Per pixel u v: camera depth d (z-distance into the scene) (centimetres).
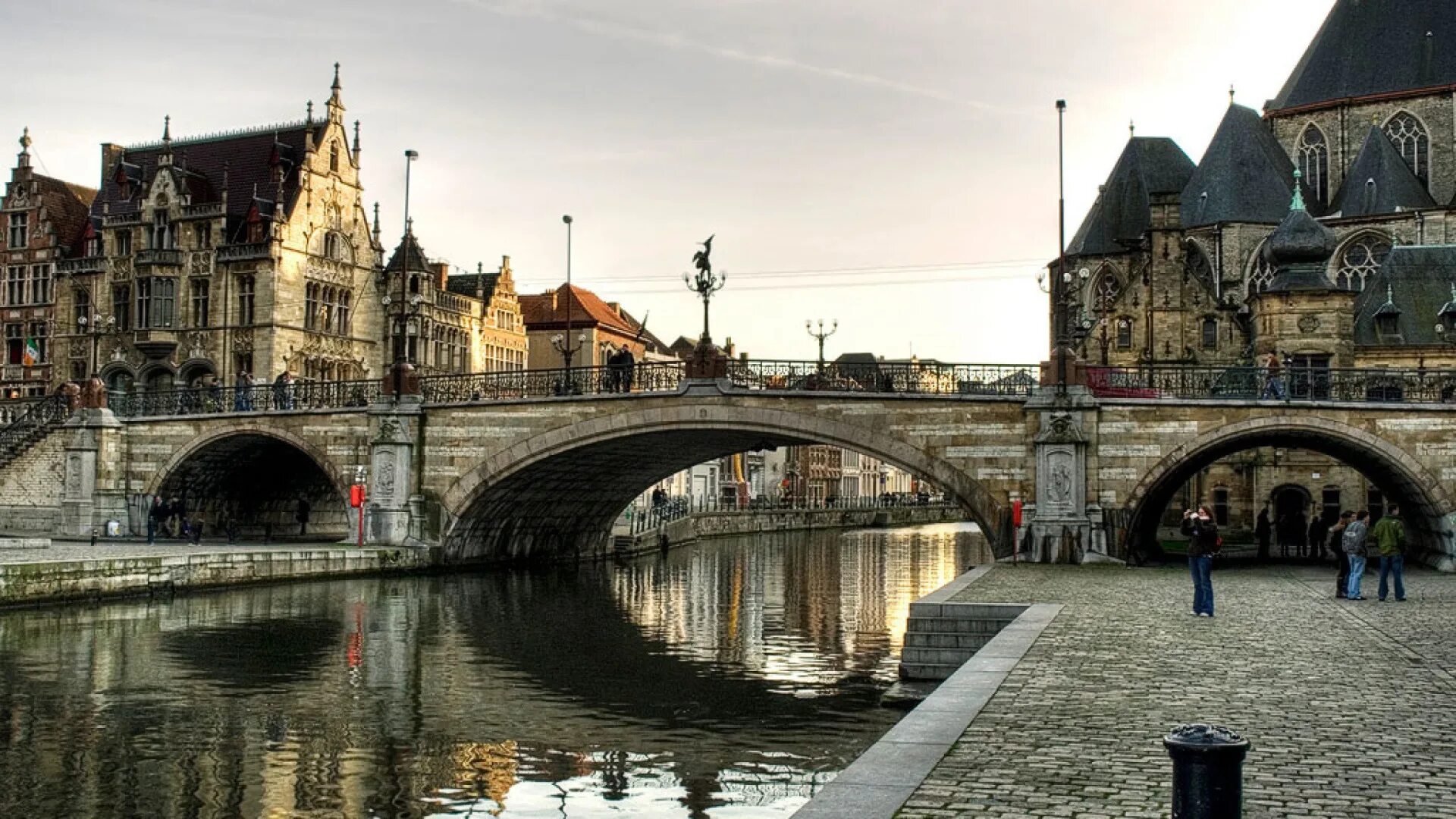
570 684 2747
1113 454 4222
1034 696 1545
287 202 7088
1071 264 7906
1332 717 1428
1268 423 4156
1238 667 1806
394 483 5047
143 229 7294
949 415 4359
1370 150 7362
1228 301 7181
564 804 1797
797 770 2005
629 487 6162
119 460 5647
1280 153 7762
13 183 7744
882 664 3097
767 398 4541
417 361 7912
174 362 7162
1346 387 4344
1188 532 4450
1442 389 4288
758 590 5116
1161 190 7438
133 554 4303
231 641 3206
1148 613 2542
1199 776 852
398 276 7800
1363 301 6650
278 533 6562
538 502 5578
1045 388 4259
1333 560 5053
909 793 1076
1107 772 1159
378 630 3469
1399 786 1112
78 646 3058
